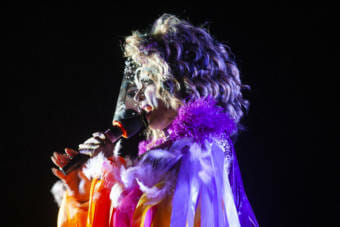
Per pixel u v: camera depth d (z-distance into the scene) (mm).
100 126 4008
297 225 3264
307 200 3289
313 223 3240
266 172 3420
